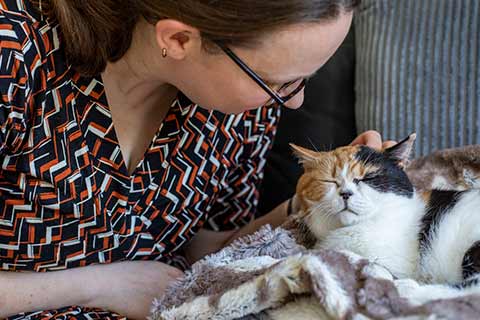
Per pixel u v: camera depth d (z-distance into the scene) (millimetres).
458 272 896
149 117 1001
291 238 965
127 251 1042
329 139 1412
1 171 902
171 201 1047
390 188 997
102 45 865
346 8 733
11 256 953
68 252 981
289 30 722
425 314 639
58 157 904
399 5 1301
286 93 858
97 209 955
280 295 724
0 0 853
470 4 1213
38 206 920
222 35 738
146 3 771
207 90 848
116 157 947
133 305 1027
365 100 1348
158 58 853
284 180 1450
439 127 1238
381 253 957
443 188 1045
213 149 1064
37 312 989
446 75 1229
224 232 1278
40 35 864
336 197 1001
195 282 842
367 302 664
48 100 884
